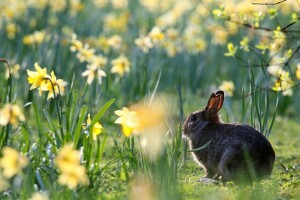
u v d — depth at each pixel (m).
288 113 18.00
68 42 16.34
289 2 14.34
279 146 14.59
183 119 12.92
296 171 11.73
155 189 8.79
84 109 9.59
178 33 19.22
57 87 10.29
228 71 19.81
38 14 19.89
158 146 9.38
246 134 10.61
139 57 18.06
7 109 8.70
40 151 9.45
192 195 9.62
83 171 7.95
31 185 8.60
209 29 18.20
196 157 11.45
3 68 17.27
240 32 18.72
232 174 10.51
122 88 17.06
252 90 12.07
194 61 19.80
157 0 21.22
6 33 19.12
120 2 21.41
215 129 11.13
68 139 9.54
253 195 8.98
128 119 8.73
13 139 10.24
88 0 22.95
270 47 11.91
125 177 9.80
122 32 20.53
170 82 19.17
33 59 16.08
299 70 11.96
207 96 19.34
